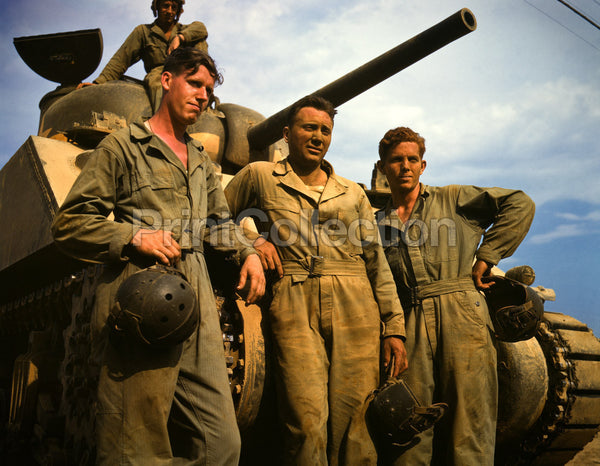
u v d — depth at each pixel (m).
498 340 4.27
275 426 3.58
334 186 3.65
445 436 3.72
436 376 3.79
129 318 2.52
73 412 3.94
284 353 3.34
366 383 3.40
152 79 6.41
